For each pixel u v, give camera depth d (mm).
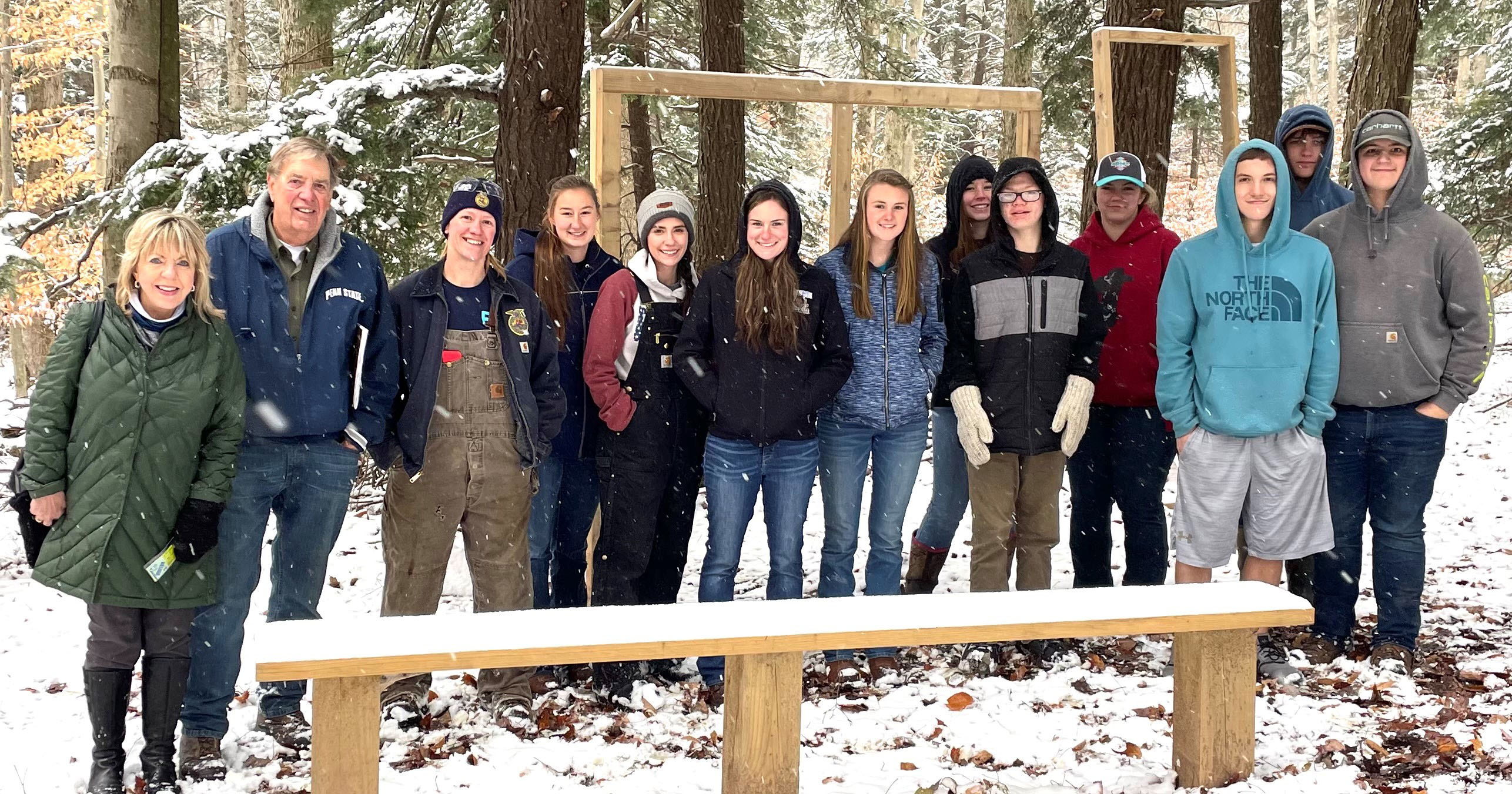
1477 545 6254
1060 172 24703
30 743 3680
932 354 4328
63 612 5301
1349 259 4027
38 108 19375
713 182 8820
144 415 3102
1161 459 4457
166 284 3100
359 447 3600
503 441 3783
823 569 4336
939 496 4734
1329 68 28312
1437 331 3961
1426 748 3322
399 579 3795
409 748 3572
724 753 2916
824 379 4016
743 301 3938
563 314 4230
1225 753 3109
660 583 4258
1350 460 4125
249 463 3426
